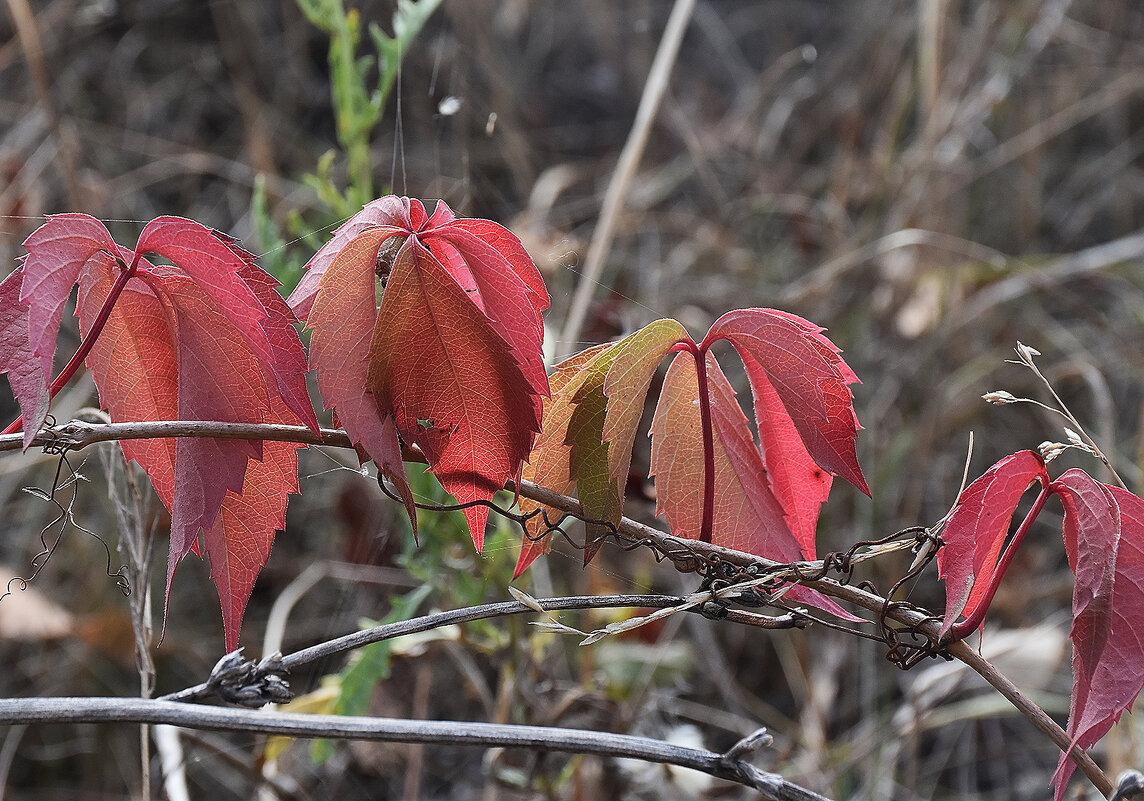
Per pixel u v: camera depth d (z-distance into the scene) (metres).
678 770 1.09
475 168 2.04
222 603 0.70
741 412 0.72
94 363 0.71
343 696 0.92
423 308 0.68
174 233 0.68
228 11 2.25
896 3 2.26
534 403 0.69
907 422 1.74
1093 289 2.02
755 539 0.73
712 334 0.71
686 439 0.72
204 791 1.38
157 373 0.71
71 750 1.48
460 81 1.79
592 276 1.15
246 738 1.41
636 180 2.27
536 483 0.72
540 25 2.61
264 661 0.70
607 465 0.71
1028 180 2.06
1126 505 0.69
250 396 0.70
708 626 1.52
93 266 0.69
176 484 0.69
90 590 1.58
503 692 1.02
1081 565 0.69
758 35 2.73
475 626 0.98
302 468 1.45
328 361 0.68
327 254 0.68
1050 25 2.04
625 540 0.71
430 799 1.40
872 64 2.24
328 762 1.30
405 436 0.68
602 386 0.71
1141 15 2.34
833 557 0.71
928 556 0.71
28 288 0.67
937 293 1.79
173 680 1.56
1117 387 1.85
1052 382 1.76
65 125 1.92
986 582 0.71
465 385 0.68
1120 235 2.16
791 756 1.42
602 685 1.08
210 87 2.24
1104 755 1.40
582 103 2.53
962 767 1.50
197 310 0.70
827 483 0.72
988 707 1.33
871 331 1.86
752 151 2.37
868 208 2.08
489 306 0.68
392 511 1.28
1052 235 2.20
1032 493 1.75
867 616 1.52
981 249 1.80
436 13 2.15
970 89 2.10
